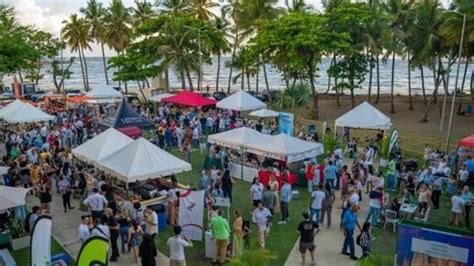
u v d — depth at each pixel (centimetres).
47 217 1091
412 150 2728
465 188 1580
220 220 1253
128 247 1345
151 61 4844
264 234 1339
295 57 4047
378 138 2722
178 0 5678
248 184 2081
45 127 2681
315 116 4191
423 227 1067
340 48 4103
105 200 1449
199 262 1289
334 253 1341
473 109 4525
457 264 1025
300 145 1989
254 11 5025
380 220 1571
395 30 4484
